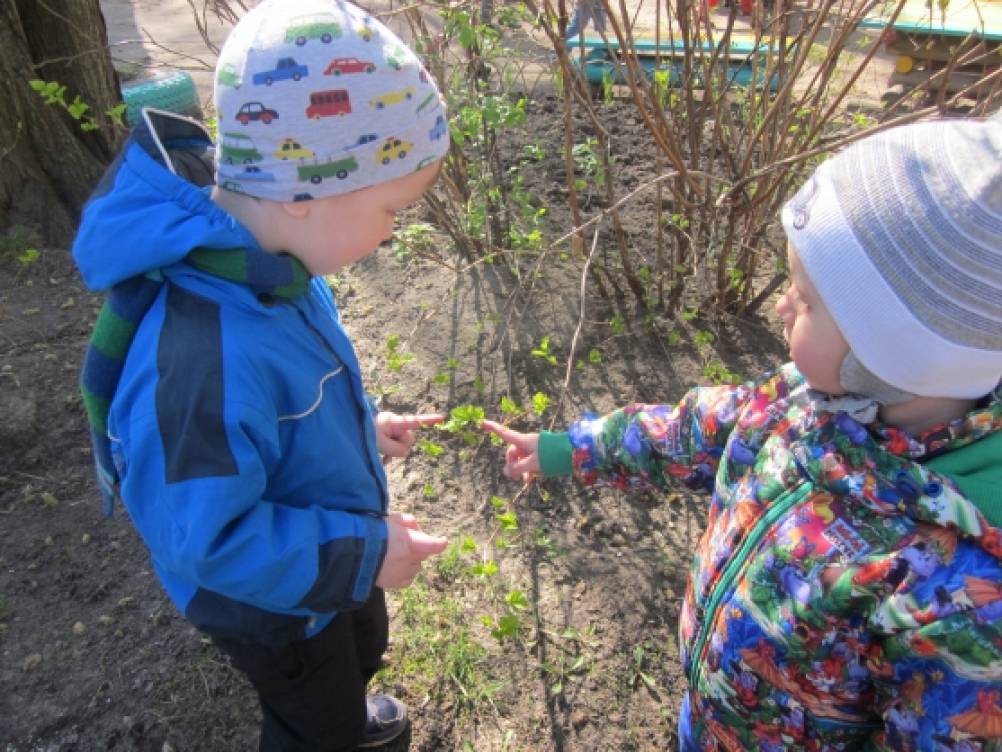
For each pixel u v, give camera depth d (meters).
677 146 2.71
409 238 3.36
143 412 1.13
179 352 1.13
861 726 1.24
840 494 1.11
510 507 2.48
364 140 1.14
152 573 2.31
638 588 2.26
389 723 1.89
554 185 3.85
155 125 1.30
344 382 1.40
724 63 2.72
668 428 1.49
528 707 2.01
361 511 1.39
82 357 2.95
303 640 1.44
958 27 4.39
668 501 2.49
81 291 3.25
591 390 2.87
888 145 1.00
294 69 1.10
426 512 2.48
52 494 2.52
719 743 1.40
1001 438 1.03
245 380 1.16
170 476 1.11
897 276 0.96
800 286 1.08
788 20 2.65
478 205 3.00
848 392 1.10
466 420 2.08
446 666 2.07
